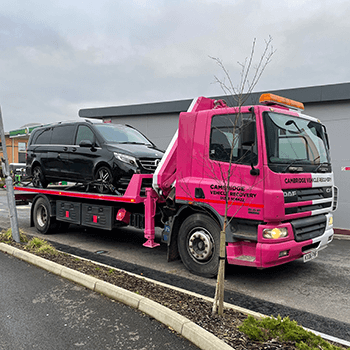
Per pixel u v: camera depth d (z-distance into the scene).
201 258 5.36
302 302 4.48
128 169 6.57
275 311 4.16
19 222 10.98
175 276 5.45
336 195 6.37
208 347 3.02
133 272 5.65
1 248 6.79
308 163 5.18
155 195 6.20
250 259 4.73
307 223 4.98
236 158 4.81
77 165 7.73
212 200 5.04
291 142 5.00
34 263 5.79
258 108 4.66
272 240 4.52
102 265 5.64
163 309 3.72
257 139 4.61
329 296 4.71
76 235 8.87
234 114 4.86
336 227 10.41
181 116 5.50
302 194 4.89
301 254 4.96
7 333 3.42
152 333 3.41
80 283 4.82
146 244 6.14
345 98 9.90
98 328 3.52
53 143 8.57
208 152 5.14
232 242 4.90
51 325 3.59
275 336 3.09
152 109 14.17
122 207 6.82
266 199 4.50
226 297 4.61
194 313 3.67
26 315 3.84
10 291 4.57
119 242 8.08
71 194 7.74
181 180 5.45
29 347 3.16
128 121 15.15
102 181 7.08
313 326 3.75
